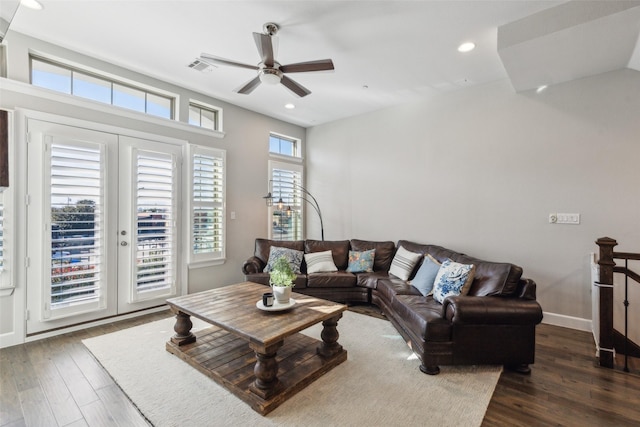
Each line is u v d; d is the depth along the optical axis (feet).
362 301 13.46
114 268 11.30
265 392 6.37
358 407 6.41
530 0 7.74
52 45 10.03
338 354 8.31
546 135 11.52
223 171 14.88
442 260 12.04
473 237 13.26
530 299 8.15
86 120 10.69
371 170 16.76
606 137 10.44
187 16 8.58
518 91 12.03
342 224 18.04
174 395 6.79
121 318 11.46
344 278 13.47
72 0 7.89
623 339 9.97
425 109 14.71
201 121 14.74
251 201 16.52
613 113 10.31
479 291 8.93
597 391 7.06
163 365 8.07
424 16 8.45
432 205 14.49
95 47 10.26
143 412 6.24
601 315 8.23
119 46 10.19
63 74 10.62
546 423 5.98
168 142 12.96
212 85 13.30
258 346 6.35
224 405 6.47
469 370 7.95
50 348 9.04
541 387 7.22
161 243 12.50
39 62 10.15
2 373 7.68
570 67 10.00
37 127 9.64
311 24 8.88
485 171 12.94
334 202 18.35
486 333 7.76
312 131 19.45
